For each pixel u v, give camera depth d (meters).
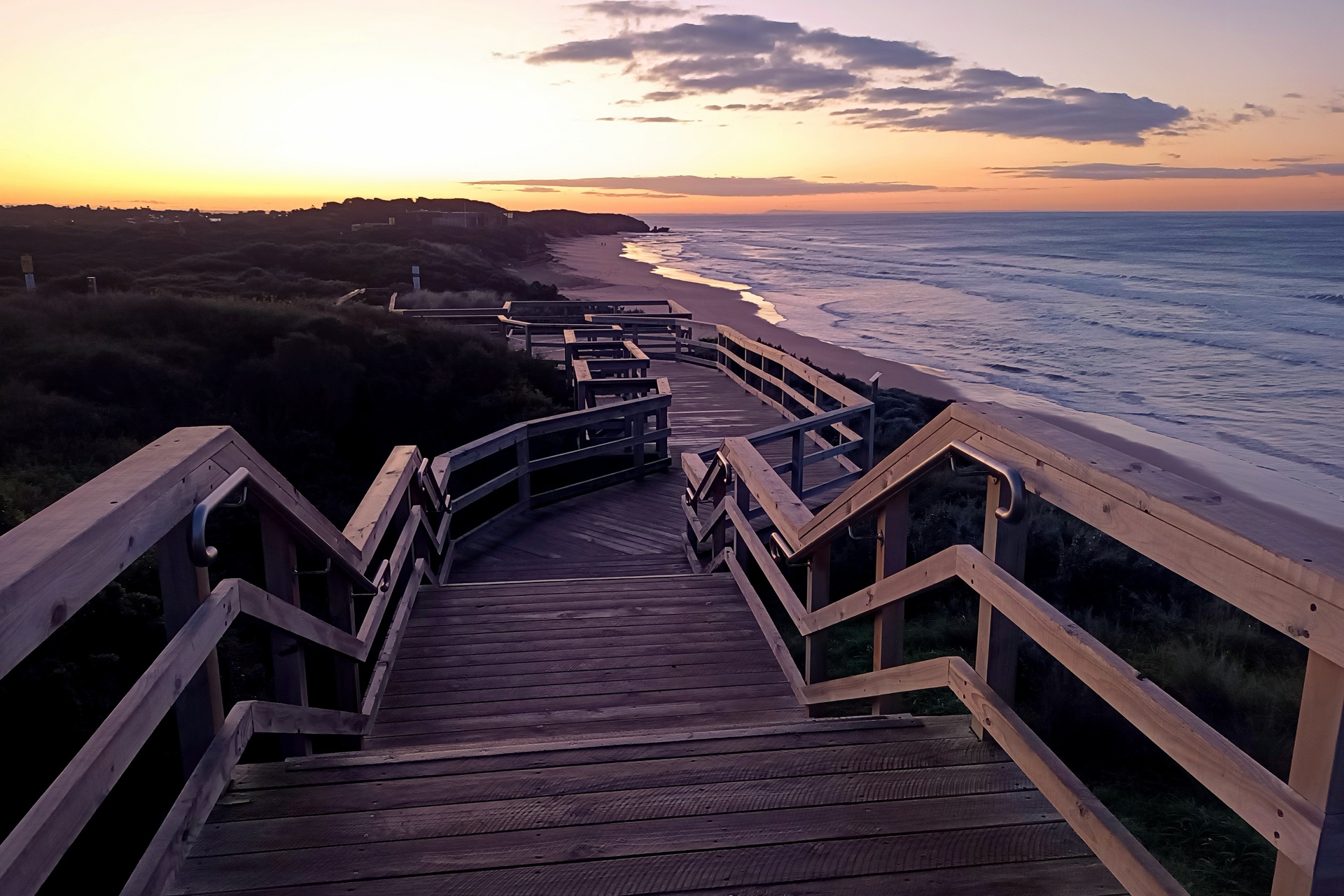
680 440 10.75
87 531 1.44
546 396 12.58
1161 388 23.34
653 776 2.41
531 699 3.81
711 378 15.31
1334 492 14.43
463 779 2.39
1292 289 51.03
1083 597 5.84
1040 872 1.99
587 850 2.08
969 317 39.16
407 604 4.74
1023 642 4.47
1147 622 5.39
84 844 3.02
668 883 1.96
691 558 6.57
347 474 9.48
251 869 1.97
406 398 11.06
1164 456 16.64
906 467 2.62
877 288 53.97
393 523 5.36
